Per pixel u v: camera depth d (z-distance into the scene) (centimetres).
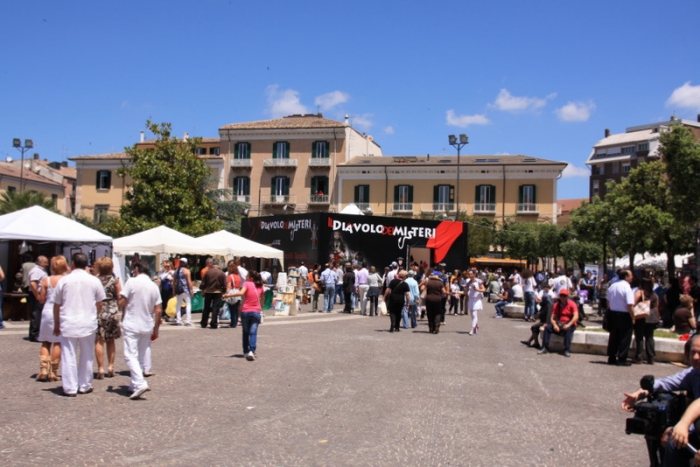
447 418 751
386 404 819
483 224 5338
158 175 3566
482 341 1595
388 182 5659
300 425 701
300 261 2969
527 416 775
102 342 948
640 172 2562
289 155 5872
